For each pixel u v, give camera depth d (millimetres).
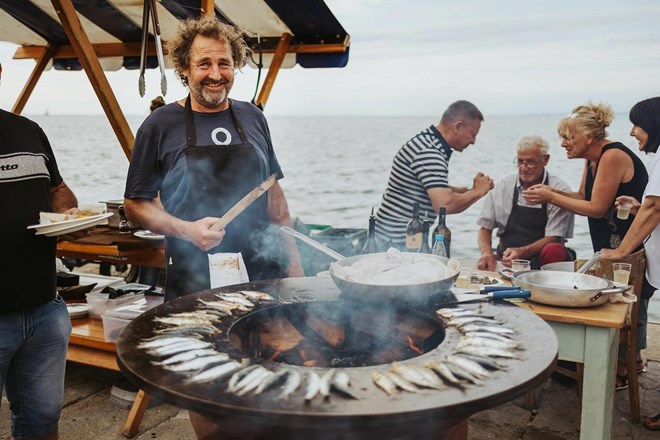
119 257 3797
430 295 1967
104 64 6219
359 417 1179
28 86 6062
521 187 4375
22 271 2186
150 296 3799
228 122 2822
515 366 1440
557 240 4277
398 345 2031
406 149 4219
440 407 1218
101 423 3432
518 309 1983
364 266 2182
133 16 5285
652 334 5008
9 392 2412
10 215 2148
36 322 2287
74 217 2232
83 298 4266
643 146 3682
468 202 4094
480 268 3861
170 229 2525
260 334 1992
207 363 1441
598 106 3873
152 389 1331
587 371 2514
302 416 1183
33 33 5820
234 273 2598
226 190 2754
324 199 23766
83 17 5273
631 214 3686
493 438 3287
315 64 5770
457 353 1534
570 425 3438
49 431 2453
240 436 1494
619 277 3008
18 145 2201
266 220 3006
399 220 4285
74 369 4211
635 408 3447
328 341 2141
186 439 3266
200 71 2635
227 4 4996
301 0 4910
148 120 2744
